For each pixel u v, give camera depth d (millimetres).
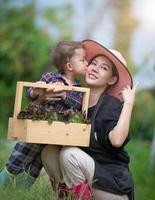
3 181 6281
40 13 22703
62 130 5613
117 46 22859
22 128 5609
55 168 5844
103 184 5719
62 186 5805
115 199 5781
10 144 11000
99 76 5977
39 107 5613
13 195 5688
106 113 5836
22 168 6297
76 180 5703
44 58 20812
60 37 22438
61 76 5988
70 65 5984
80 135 5672
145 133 18828
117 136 5691
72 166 5676
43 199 5906
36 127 5547
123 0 23391
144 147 15555
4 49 20828
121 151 5918
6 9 22312
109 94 6062
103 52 5961
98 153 5848
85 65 6023
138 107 19297
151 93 19391
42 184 6324
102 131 5805
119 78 6027
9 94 19875
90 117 5914
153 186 10727
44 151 5859
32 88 5770
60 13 22953
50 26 22547
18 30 21625
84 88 5711
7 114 19547
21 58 20859
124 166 5930
